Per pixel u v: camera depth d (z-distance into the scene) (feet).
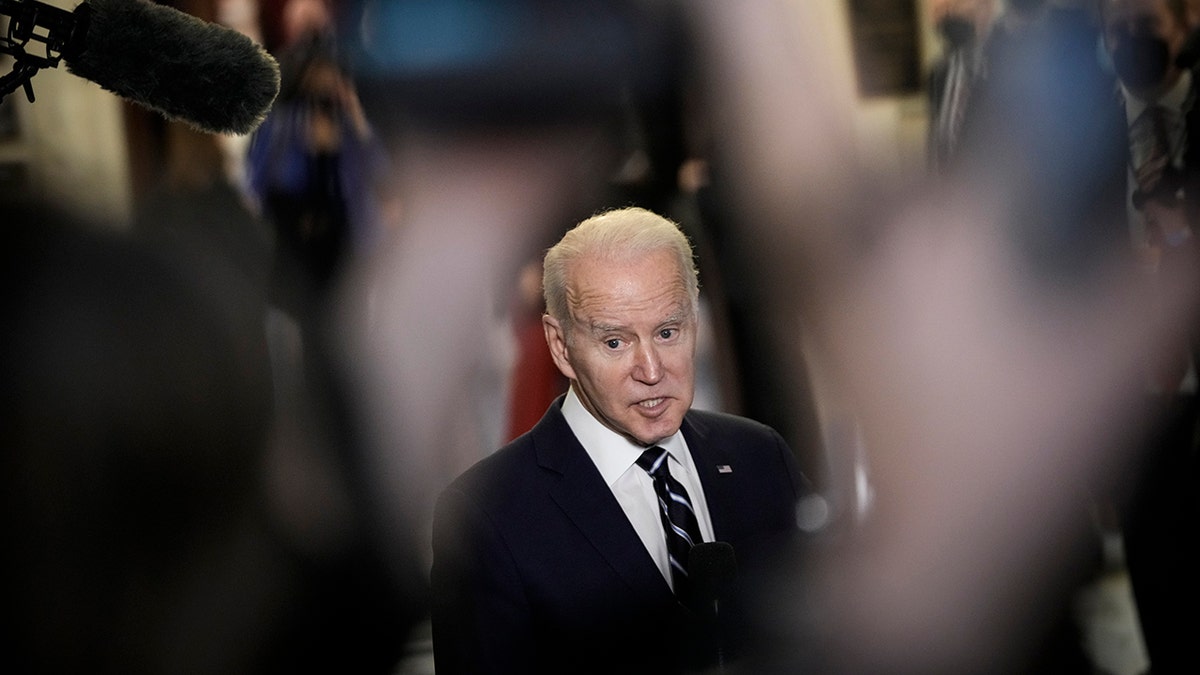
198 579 15.92
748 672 14.24
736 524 15.12
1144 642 22.68
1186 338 23.63
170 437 13.52
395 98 36.60
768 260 32.37
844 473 28.53
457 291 34.68
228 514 16.83
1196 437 22.44
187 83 10.05
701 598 13.16
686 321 13.42
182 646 15.69
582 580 13.97
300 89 36.01
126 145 32.32
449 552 14.12
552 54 35.55
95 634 12.59
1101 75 27.45
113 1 9.84
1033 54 27.99
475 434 33.71
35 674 12.12
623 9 36.01
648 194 35.55
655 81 35.91
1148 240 25.39
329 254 34.99
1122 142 26.96
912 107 40.24
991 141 28.32
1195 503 22.15
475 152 35.99
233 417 15.34
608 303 13.11
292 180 35.06
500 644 13.78
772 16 36.70
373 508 30.27
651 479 14.48
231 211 33.68
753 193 33.94
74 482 12.12
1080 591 23.88
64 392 11.93
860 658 16.52
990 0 29.81
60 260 12.06
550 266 13.75
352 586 27.55
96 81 9.98
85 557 12.37
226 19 37.40
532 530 14.10
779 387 31.45
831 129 36.73
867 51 40.47
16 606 11.89
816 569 15.78
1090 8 27.78
